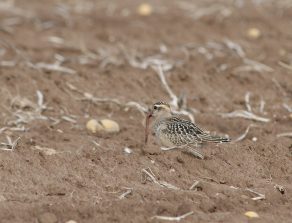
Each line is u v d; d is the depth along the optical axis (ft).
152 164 68.85
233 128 80.53
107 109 85.40
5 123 78.59
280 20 121.70
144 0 134.72
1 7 123.13
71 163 68.03
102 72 94.73
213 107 87.51
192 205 61.11
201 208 61.05
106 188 64.23
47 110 83.61
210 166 69.41
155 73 94.73
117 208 59.93
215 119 82.28
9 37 107.14
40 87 88.53
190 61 100.32
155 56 101.14
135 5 131.03
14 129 76.54
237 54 103.50
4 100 84.17
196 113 84.28
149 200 61.87
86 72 94.02
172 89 91.45
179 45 106.32
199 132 71.41
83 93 88.28
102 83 91.40
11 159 67.51
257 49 106.52
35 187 63.62
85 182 65.05
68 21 118.42
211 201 62.08
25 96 85.97
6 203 60.08
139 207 60.18
